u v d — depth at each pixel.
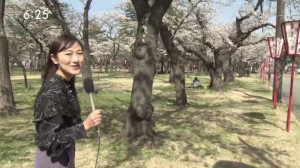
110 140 7.43
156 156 6.44
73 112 2.56
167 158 6.35
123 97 17.30
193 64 67.12
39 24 27.08
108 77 40.56
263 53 43.12
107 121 9.87
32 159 6.30
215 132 8.66
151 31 7.36
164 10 7.46
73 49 2.57
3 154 6.56
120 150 6.75
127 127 7.58
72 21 33.09
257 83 31.59
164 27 12.95
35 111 2.43
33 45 32.75
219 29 23.25
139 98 7.43
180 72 13.83
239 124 9.84
